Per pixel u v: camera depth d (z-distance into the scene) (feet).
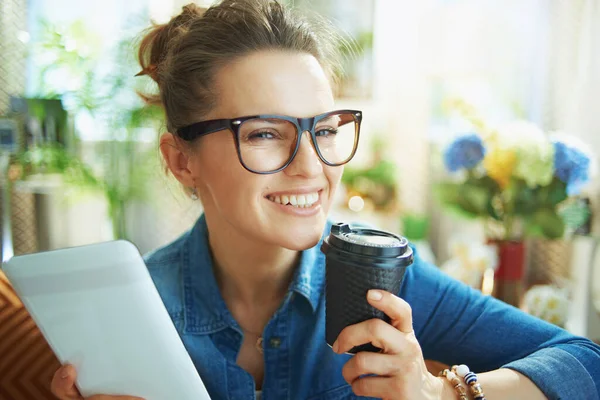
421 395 1.94
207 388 2.66
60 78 8.15
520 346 2.62
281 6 2.41
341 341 1.84
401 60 9.19
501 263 4.97
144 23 7.97
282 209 2.20
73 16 8.44
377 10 9.02
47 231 9.18
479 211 5.02
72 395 2.07
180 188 3.30
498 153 4.75
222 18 2.29
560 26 7.31
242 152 2.14
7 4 8.41
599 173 6.07
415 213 8.98
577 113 7.23
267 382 2.66
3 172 8.07
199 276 2.72
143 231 8.70
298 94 2.17
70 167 8.09
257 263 2.54
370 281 1.76
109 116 7.85
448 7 8.63
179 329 2.68
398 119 9.36
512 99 8.07
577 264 6.70
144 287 1.90
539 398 2.31
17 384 2.89
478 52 8.39
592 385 2.39
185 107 2.37
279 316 2.63
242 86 2.18
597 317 5.57
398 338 1.82
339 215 8.75
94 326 1.92
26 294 1.84
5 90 8.61
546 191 4.78
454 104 7.74
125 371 2.02
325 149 2.31
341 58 2.92
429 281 2.84
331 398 2.66
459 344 2.72
